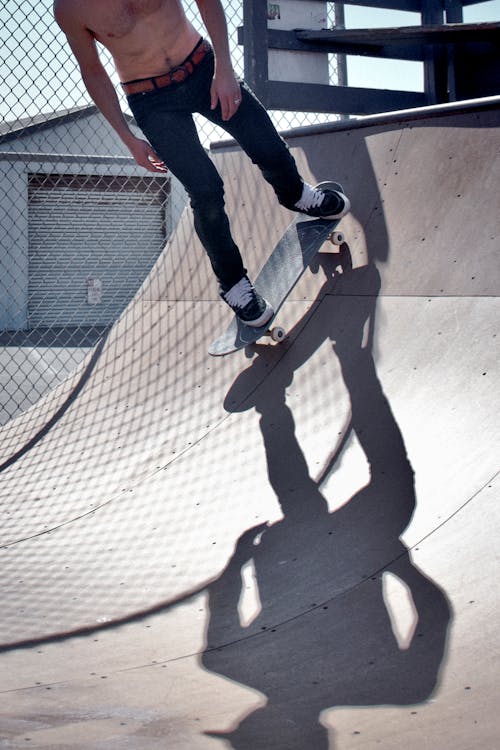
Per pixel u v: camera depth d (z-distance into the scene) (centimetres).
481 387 270
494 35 548
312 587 232
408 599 211
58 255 1488
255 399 342
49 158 654
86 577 273
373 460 275
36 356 1089
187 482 316
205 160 313
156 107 309
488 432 254
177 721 175
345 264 357
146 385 396
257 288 357
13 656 224
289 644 209
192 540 279
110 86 319
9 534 321
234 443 325
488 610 195
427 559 223
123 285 1462
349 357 325
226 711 179
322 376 328
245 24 532
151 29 296
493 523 223
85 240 1462
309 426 311
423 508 243
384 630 203
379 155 365
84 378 431
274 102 543
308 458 295
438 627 197
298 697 183
